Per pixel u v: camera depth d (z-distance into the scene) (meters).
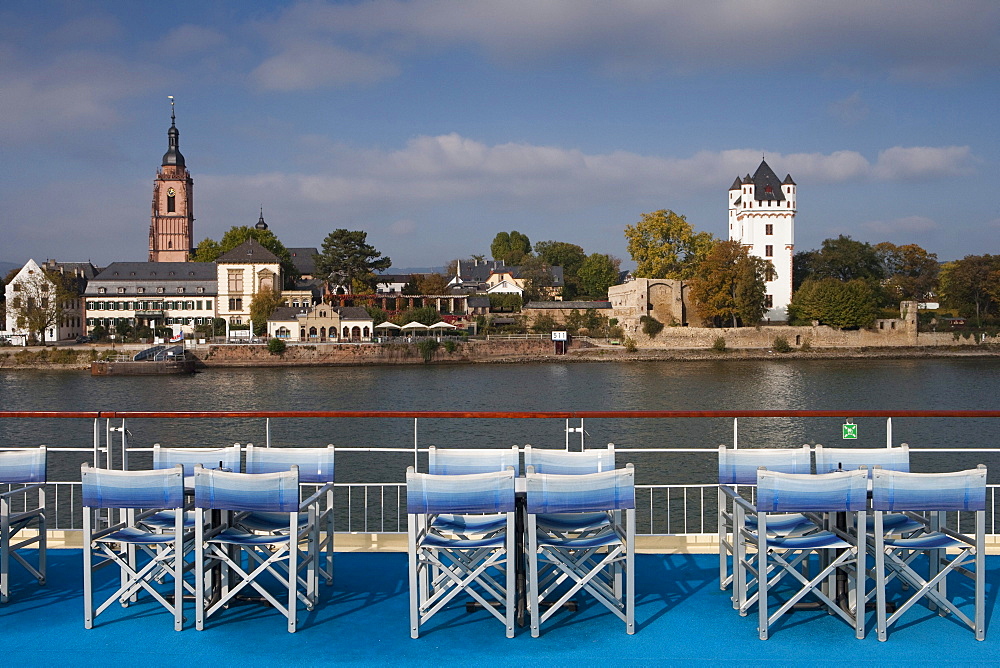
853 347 118.00
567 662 7.54
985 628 8.12
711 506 26.61
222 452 9.20
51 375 91.56
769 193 135.00
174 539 8.29
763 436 44.84
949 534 8.37
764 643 7.91
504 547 8.10
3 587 8.89
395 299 133.38
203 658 7.61
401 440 43.06
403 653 7.72
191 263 134.12
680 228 125.81
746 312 116.38
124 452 10.23
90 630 8.20
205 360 101.38
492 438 43.72
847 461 9.09
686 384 82.81
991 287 125.31
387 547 10.76
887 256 150.25
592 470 8.84
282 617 8.56
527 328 121.31
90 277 137.88
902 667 7.40
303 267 157.50
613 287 133.25
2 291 137.12
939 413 10.22
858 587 7.92
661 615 8.62
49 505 26.91
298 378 89.00
